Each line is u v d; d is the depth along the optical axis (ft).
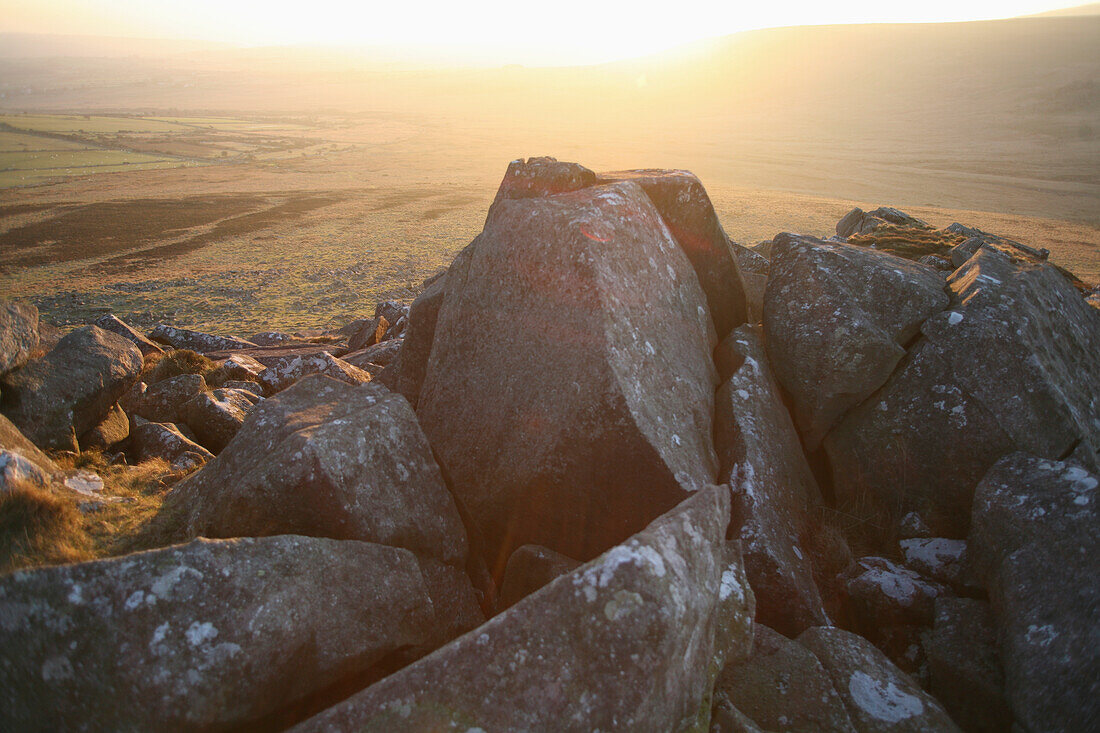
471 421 16.87
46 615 9.63
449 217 285.02
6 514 13.32
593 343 14.94
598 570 9.78
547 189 21.79
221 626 10.07
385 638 11.86
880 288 18.93
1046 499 14.25
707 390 18.48
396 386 22.54
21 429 21.40
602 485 15.03
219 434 28.63
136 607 9.87
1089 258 171.12
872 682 12.81
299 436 13.75
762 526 15.44
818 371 18.86
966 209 276.82
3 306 22.62
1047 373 16.67
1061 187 333.42
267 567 10.95
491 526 16.49
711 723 11.36
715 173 417.90
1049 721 11.55
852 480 18.75
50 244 227.81
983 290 17.93
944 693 13.61
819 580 16.37
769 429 17.80
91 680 9.46
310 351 52.90
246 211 297.53
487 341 17.24
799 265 20.08
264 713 10.30
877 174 398.01
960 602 14.62
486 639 9.52
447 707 9.05
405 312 65.92
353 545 12.28
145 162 544.62
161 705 9.44
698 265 22.16
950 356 17.52
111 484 18.42
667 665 9.43
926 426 17.53
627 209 18.39
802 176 398.42
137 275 189.37
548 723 9.00
